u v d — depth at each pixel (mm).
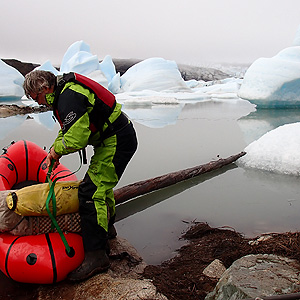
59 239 2287
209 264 2395
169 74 31203
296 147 4848
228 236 2863
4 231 2314
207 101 20672
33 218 2312
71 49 31375
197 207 3629
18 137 7973
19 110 15008
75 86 2102
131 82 32250
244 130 8648
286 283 1851
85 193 2277
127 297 2041
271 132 5379
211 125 9672
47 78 2129
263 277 1920
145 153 5996
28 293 2188
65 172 3297
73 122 2041
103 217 2277
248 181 4387
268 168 4809
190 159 5559
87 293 2119
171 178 4223
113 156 2326
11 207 2252
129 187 3773
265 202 3699
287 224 3164
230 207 3598
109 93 2281
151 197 3961
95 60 28188
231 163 5133
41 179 3299
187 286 2168
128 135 2359
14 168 3203
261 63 14594
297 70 13648
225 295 1892
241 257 2291
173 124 9984
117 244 2795
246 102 19484
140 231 3119
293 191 4000
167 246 2826
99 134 2279
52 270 2152
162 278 2273
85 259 2268
